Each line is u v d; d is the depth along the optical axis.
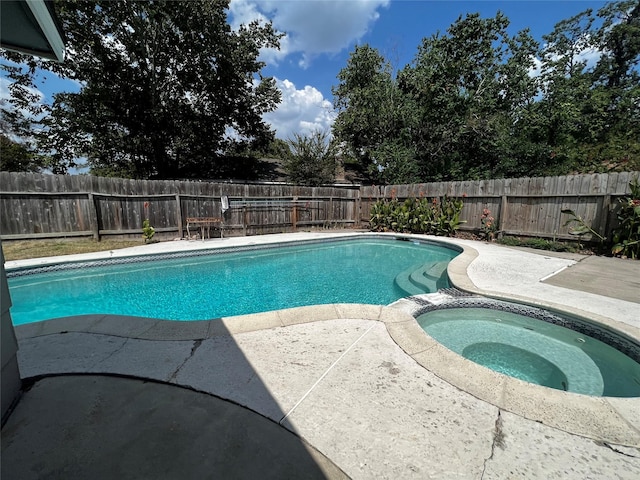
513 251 6.62
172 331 2.65
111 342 2.44
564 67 15.38
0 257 1.65
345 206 11.97
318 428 1.56
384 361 2.22
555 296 3.66
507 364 2.72
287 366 2.13
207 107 17.70
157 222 8.09
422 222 9.51
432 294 3.92
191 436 1.48
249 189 9.50
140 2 13.25
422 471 1.32
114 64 14.46
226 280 5.65
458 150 14.84
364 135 18.39
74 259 5.52
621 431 1.58
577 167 11.95
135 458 1.34
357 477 1.28
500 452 1.43
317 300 4.71
